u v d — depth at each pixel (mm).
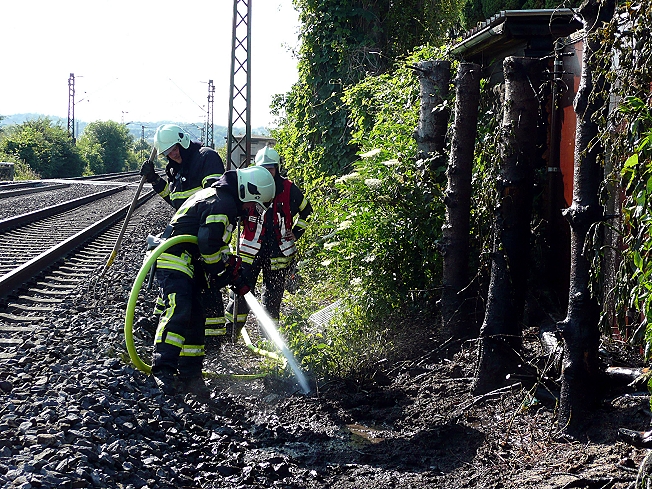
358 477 4297
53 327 6961
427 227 7457
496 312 5422
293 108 17109
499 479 4031
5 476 3377
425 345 6734
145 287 9547
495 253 5496
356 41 16031
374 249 7590
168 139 6762
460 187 6543
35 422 4230
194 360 5961
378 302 7469
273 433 5043
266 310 7402
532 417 4824
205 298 6168
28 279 9375
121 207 23531
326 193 12227
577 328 4418
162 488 3783
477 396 5395
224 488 4008
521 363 5430
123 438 4344
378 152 8234
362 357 6379
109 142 94000
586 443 4254
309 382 6191
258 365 6914
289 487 4098
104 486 3557
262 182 6051
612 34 4027
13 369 5484
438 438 4773
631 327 5188
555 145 7582
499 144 5523
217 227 5676
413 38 16484
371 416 5461
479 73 6527
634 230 3932
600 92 4199
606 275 5625
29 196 26766
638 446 3883
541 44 8969
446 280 6594
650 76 3828
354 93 13016
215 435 4781
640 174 3723
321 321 8258
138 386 5410
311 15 15969
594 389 4453
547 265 7484
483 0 16656
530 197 5500
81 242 13445
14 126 68188
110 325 7121
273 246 7234
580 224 4320
